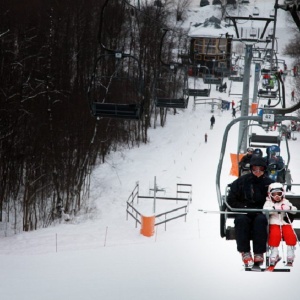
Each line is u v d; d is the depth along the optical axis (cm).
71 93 10950
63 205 8500
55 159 8919
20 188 9738
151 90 13725
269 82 14738
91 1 13925
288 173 4356
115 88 12525
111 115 5462
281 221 2469
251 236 2464
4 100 9056
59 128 9531
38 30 11438
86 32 13162
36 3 12462
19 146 9231
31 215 8244
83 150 9650
